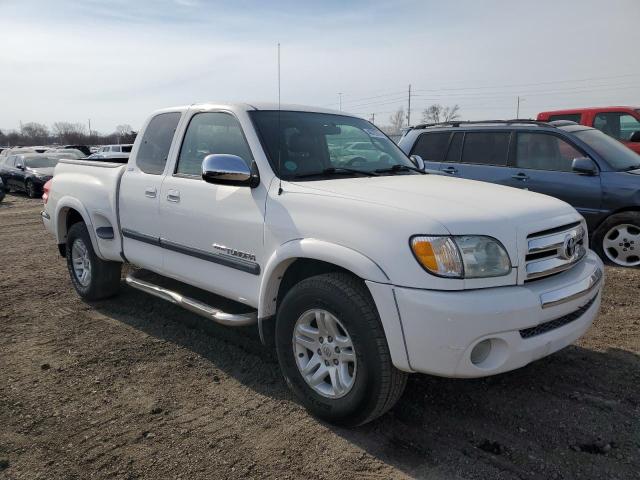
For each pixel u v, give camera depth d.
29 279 6.59
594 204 6.86
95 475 2.74
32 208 15.72
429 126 8.73
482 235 2.74
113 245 4.98
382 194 3.12
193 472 2.75
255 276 3.54
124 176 4.80
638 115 10.85
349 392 2.97
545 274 2.93
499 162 7.71
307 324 3.22
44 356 4.21
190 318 5.00
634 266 6.65
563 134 7.18
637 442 2.93
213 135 4.03
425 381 3.66
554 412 3.24
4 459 2.89
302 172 3.62
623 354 4.04
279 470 2.75
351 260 2.85
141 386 3.69
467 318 2.58
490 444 2.94
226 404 3.43
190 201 3.99
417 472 2.72
